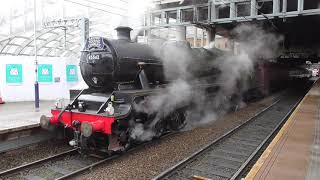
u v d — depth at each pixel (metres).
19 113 11.58
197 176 6.58
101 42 8.59
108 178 6.52
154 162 7.54
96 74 8.88
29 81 15.78
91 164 7.50
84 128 7.47
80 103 8.62
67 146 9.55
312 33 22.42
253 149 8.83
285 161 5.88
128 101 8.20
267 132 11.04
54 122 8.68
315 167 5.52
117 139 8.09
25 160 8.21
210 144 8.86
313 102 15.66
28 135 9.20
